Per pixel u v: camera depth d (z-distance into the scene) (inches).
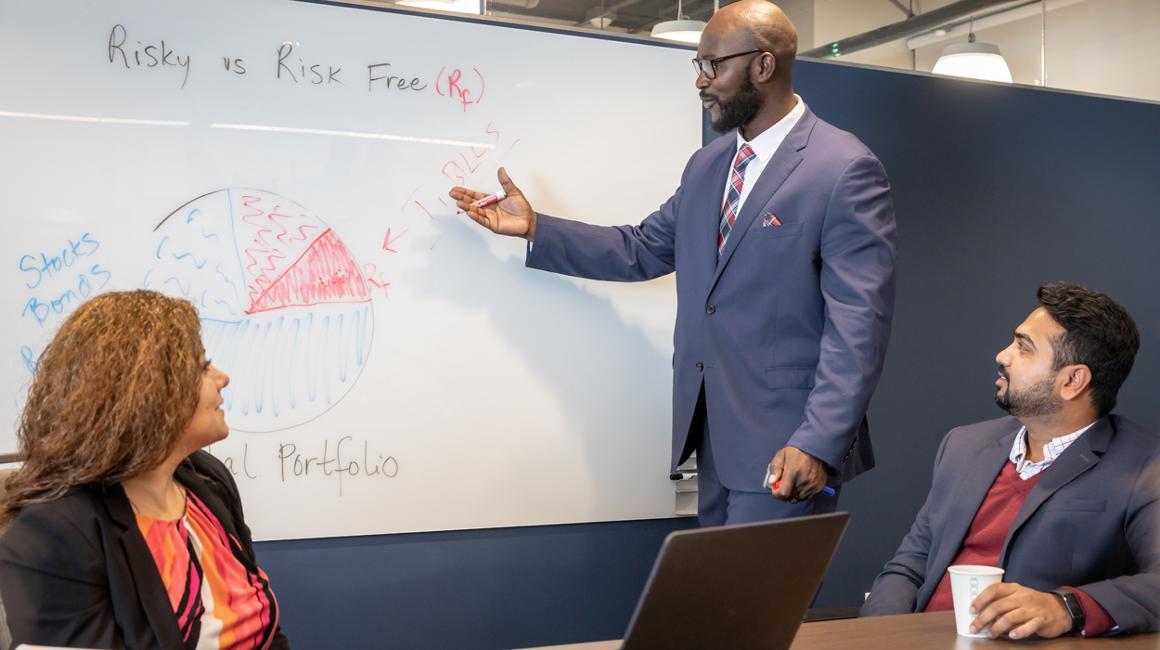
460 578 111.0
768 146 102.3
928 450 138.8
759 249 99.5
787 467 91.1
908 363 138.3
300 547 104.1
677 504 120.4
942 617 68.4
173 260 98.7
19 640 54.0
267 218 102.0
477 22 110.9
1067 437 80.2
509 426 112.0
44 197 94.8
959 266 142.5
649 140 119.3
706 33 101.3
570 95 115.3
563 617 115.8
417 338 107.9
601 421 116.3
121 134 97.3
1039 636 62.6
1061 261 150.9
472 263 110.3
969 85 143.9
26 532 55.9
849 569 133.5
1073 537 74.2
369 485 105.9
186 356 60.2
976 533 82.0
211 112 100.3
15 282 93.8
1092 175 153.8
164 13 98.8
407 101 107.7
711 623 46.9
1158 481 72.7
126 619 57.1
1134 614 63.4
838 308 95.6
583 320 115.5
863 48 136.4
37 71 94.7
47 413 57.8
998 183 145.8
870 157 99.3
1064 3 151.6
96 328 58.8
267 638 67.0
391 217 106.9
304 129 103.6
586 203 116.0
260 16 102.0
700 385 103.3
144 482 62.2
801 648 59.7
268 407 101.9
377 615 107.3
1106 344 77.9
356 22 105.7
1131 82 157.1
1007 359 81.6
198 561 62.9
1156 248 158.9
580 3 117.4
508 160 112.3
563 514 114.7
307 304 103.4
